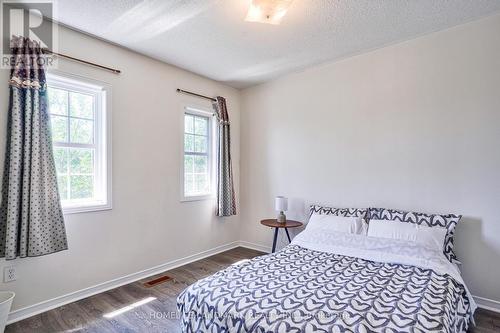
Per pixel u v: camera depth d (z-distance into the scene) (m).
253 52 3.00
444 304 1.55
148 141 3.09
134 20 2.34
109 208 2.74
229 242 4.16
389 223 2.61
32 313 2.23
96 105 2.74
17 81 2.09
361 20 2.36
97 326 2.10
